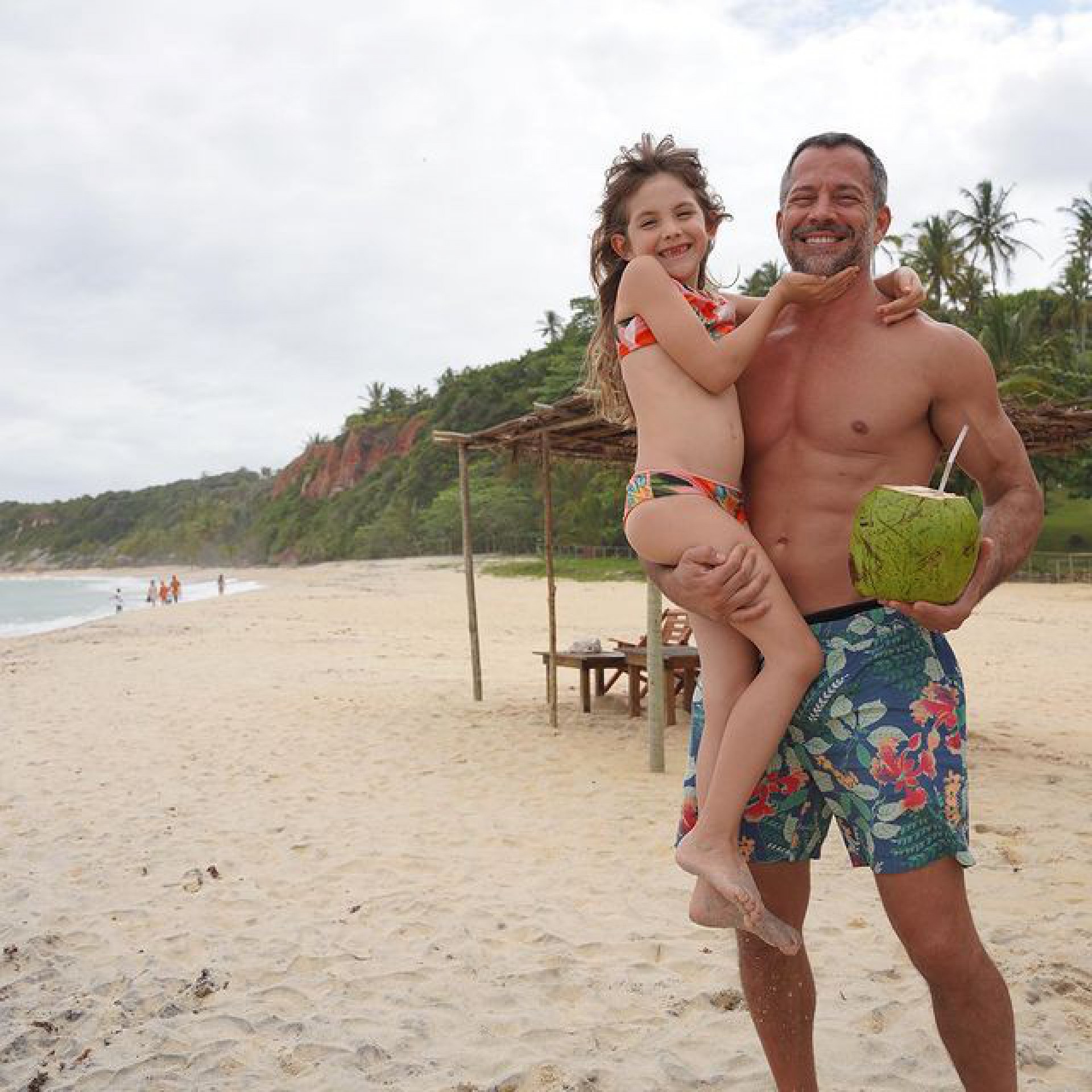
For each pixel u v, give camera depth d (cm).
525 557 6228
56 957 467
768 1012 234
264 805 752
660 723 834
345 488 11562
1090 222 5209
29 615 4938
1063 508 4969
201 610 3581
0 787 827
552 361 7938
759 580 199
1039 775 776
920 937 203
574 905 514
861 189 213
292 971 443
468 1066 350
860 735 204
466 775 838
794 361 220
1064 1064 327
